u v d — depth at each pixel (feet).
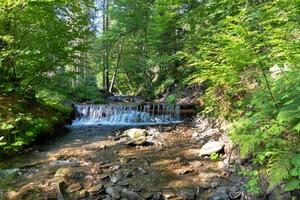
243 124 14.48
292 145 11.84
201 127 30.63
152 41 59.21
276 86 13.74
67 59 32.24
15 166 19.74
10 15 27.04
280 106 13.64
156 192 15.43
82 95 59.21
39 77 31.78
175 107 40.01
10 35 27.84
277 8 17.03
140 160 21.08
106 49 73.87
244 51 13.99
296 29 16.25
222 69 20.07
